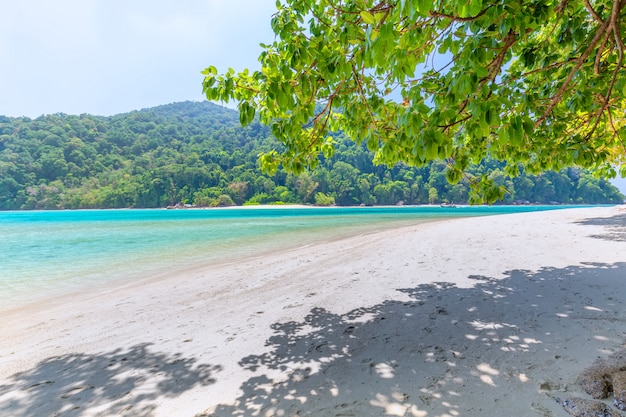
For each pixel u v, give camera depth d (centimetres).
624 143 411
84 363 363
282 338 397
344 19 265
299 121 326
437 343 348
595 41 233
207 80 336
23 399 292
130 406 269
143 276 918
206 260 1144
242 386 289
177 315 523
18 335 478
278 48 305
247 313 505
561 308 428
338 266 831
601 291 488
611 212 2331
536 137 415
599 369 257
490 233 1327
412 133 221
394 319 432
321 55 271
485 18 214
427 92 314
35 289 803
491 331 369
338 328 416
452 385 264
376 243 1241
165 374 323
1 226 3197
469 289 545
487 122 190
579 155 374
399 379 280
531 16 214
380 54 170
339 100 369
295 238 1731
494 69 246
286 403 257
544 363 287
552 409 221
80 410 268
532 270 648
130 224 3281
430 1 130
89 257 1264
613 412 205
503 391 249
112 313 564
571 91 347
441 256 868
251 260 1064
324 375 298
